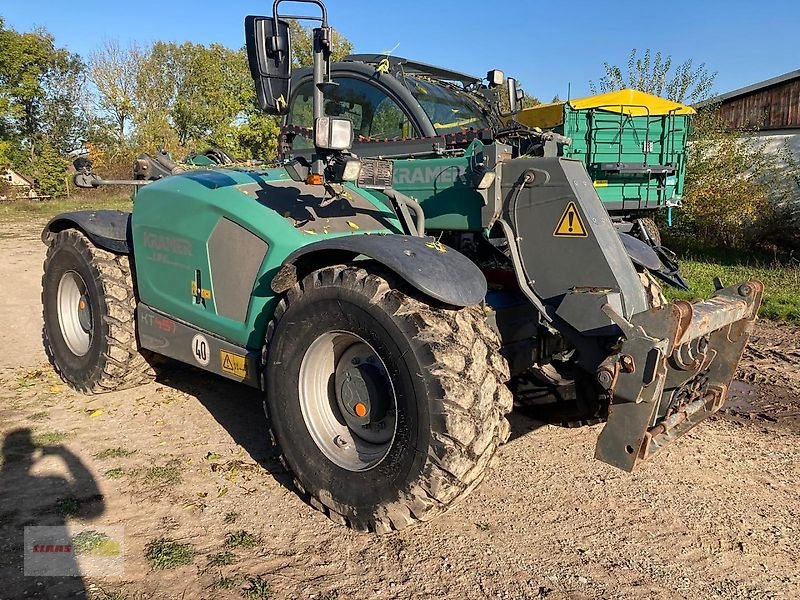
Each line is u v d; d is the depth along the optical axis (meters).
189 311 3.81
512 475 3.55
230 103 27.95
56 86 46.22
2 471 3.45
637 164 9.63
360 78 4.66
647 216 11.38
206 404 4.44
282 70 3.31
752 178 14.13
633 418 2.57
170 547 2.79
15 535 2.86
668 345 2.51
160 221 3.93
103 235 4.33
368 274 2.81
